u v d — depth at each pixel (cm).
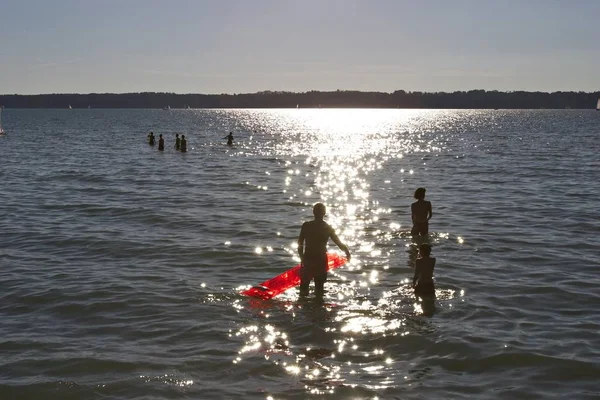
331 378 729
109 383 714
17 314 954
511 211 1897
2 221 1716
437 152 4656
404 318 930
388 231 1597
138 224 1678
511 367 759
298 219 1762
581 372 743
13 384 712
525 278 1152
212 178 2789
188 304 997
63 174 2930
